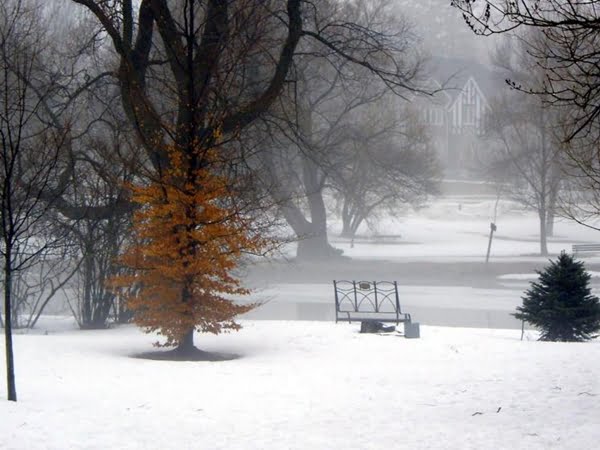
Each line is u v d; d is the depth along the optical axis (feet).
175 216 57.72
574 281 69.26
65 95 84.17
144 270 60.75
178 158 58.80
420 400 39.32
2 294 91.09
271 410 36.81
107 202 78.54
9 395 37.50
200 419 34.73
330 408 37.32
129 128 85.30
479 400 39.11
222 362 54.08
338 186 178.81
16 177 63.67
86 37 104.68
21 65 78.48
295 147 146.92
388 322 73.46
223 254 58.95
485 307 115.03
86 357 54.44
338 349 59.88
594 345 60.59
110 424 33.42
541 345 60.59
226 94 70.28
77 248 90.84
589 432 32.55
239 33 74.49
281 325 75.56
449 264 178.60
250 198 93.50
